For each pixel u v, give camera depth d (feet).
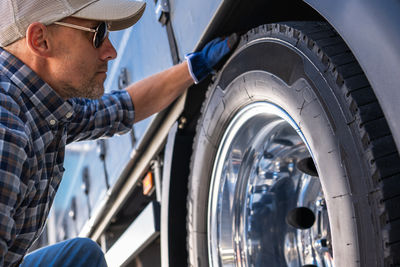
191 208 6.41
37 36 4.20
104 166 9.84
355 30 3.50
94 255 5.53
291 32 4.47
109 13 4.32
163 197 6.93
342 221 3.67
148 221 7.63
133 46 7.80
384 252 3.31
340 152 3.71
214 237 6.05
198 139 6.34
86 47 4.43
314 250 5.37
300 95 4.22
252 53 5.07
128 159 8.31
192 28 5.84
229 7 5.14
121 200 9.36
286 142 5.55
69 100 5.13
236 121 5.66
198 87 6.52
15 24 4.16
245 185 5.90
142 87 6.03
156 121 7.26
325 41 4.10
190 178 6.50
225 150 5.90
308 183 5.56
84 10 4.27
